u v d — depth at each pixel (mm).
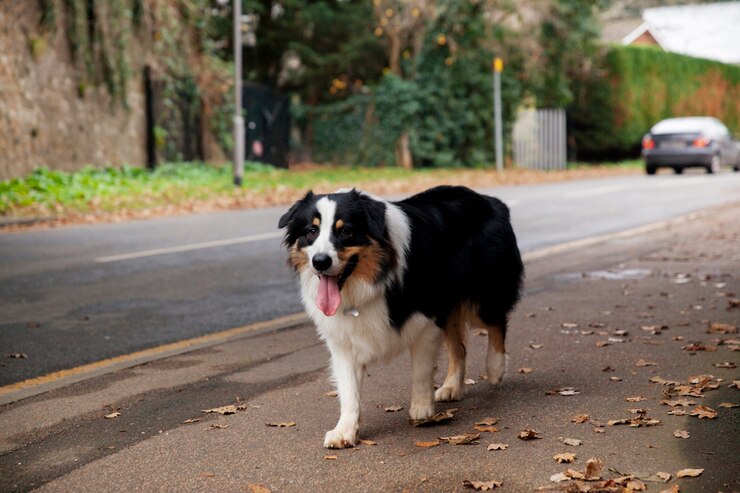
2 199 15242
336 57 29281
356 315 4352
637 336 6477
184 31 23562
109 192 17281
